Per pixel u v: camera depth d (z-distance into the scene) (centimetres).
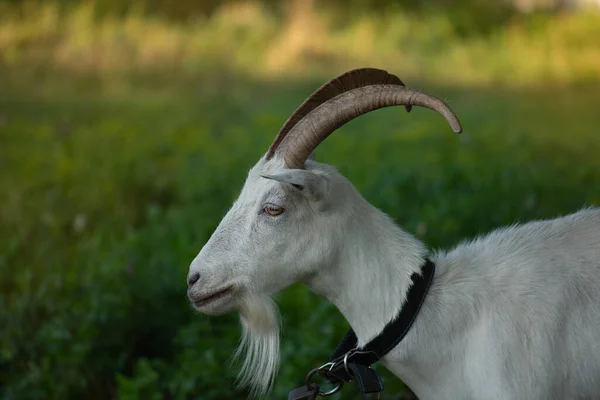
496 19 2136
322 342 483
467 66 1788
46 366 509
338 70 1698
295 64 1730
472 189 733
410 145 893
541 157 901
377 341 350
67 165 863
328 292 359
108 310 541
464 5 2188
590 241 354
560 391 338
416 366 349
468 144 877
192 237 663
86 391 514
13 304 577
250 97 1399
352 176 750
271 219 352
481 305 346
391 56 1823
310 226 350
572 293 341
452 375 346
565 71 1748
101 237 695
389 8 2162
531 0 2262
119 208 800
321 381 477
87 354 517
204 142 973
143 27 1877
